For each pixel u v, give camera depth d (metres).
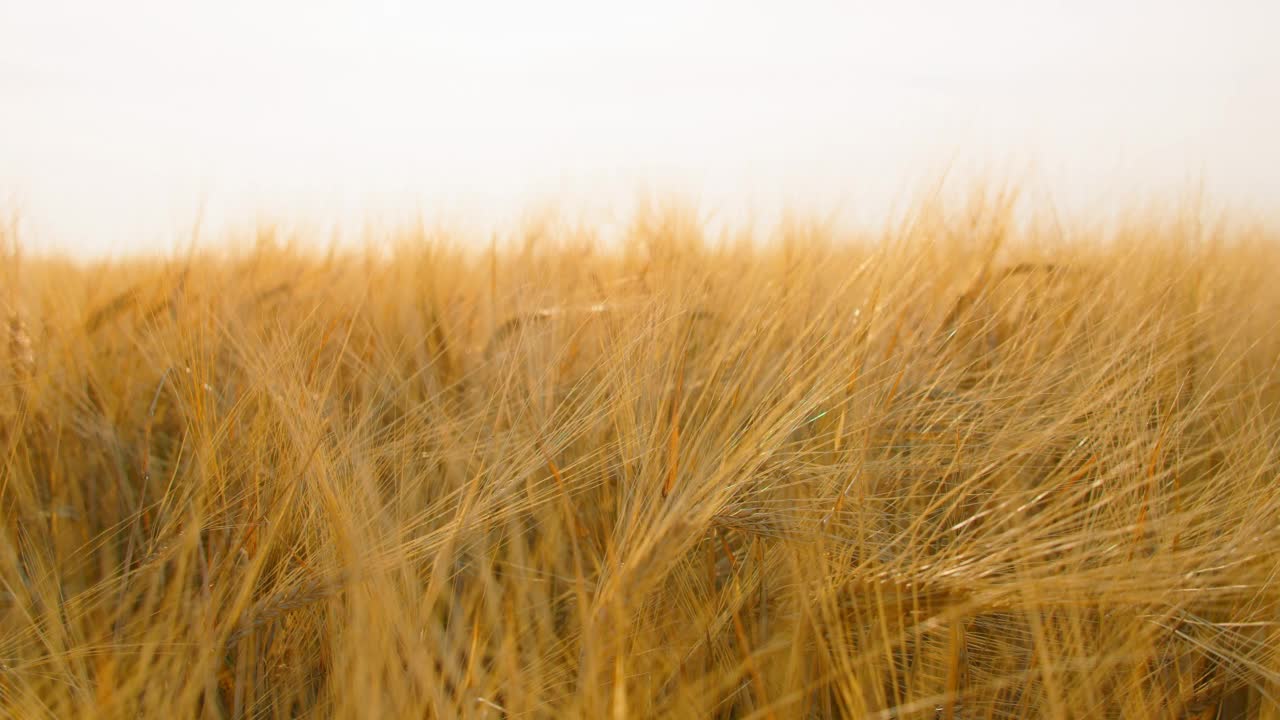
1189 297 2.14
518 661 1.26
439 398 2.16
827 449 1.58
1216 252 2.42
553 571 1.57
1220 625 1.29
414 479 1.61
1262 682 1.33
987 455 1.56
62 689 1.16
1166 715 1.27
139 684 1.11
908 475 1.65
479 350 2.44
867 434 1.56
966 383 2.00
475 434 1.84
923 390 1.71
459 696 1.08
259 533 1.37
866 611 1.25
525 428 1.71
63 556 1.65
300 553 1.35
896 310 1.80
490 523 1.39
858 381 1.65
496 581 1.53
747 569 1.43
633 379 1.48
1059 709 1.13
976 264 2.22
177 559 1.40
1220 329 2.09
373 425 1.80
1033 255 2.46
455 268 3.09
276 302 2.46
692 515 1.13
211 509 1.42
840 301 1.82
